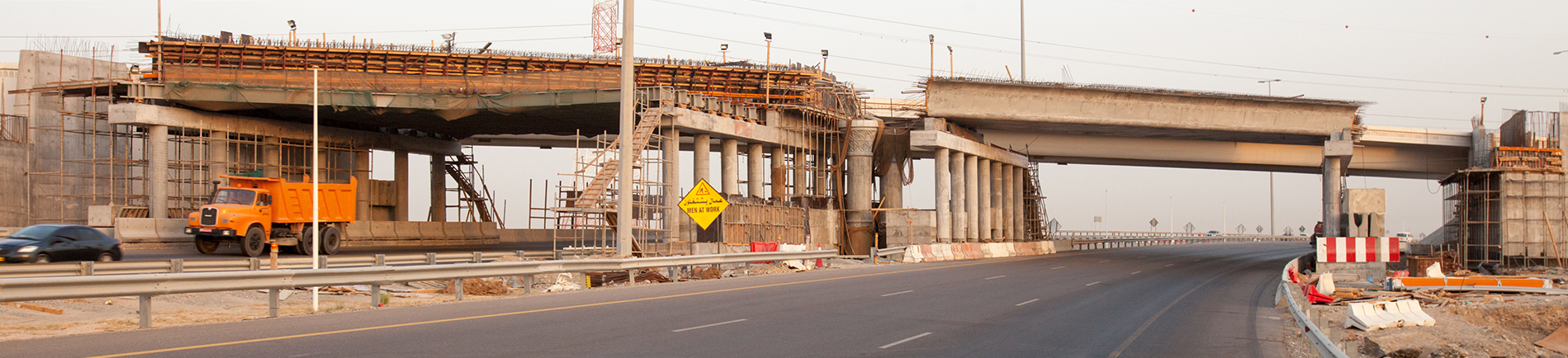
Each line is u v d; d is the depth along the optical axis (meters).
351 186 39.22
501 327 15.05
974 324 17.28
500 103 41.62
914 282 28.38
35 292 13.69
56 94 45.91
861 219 52.84
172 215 44.69
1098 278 33.00
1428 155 67.75
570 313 17.62
